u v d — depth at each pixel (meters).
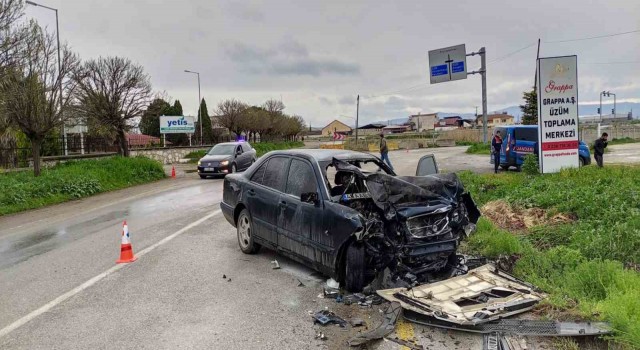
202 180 21.45
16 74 16.30
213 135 53.19
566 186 11.34
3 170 20.03
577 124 15.86
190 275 6.31
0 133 23.86
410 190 5.44
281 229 6.38
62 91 18.30
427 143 59.50
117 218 11.31
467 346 4.02
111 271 6.56
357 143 58.00
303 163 6.42
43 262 7.23
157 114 26.98
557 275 5.50
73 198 16.14
